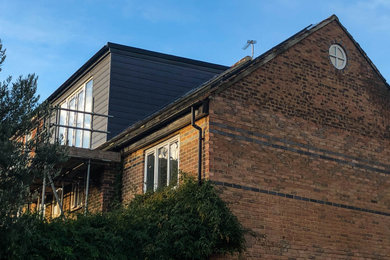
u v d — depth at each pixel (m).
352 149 15.34
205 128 12.96
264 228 12.89
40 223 10.55
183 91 21.52
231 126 13.18
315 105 14.96
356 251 14.41
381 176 15.76
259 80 14.04
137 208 12.64
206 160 12.64
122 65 20.30
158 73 21.16
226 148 12.93
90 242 10.91
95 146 19.56
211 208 11.82
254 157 13.32
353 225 14.60
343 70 15.95
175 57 21.62
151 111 20.39
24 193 9.80
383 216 15.36
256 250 12.62
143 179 15.34
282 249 13.04
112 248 11.11
